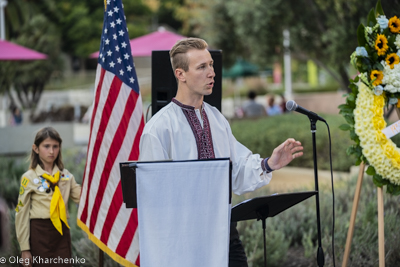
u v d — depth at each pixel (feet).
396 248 17.94
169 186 10.27
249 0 43.27
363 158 13.97
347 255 14.69
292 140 11.28
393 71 13.53
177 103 11.45
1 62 65.98
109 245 14.35
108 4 14.71
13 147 50.57
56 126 51.96
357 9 32.81
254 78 132.46
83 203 14.97
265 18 41.81
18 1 82.64
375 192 22.16
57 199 15.35
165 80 14.05
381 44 13.48
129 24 139.74
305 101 84.69
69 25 123.65
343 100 79.25
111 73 14.49
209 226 10.46
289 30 41.34
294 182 32.68
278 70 136.56
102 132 14.51
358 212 20.86
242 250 12.46
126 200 10.43
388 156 13.52
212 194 10.44
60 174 16.05
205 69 11.19
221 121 12.10
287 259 19.62
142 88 92.89
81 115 80.18
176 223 10.34
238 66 76.48
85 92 105.60
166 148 11.16
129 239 14.25
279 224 21.42
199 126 11.42
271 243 18.99
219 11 53.72
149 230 10.28
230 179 10.57
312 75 131.23
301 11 40.04
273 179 34.40
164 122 11.18
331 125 38.47
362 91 13.83
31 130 51.01
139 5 143.54
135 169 10.21
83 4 128.88
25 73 71.87
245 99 120.47
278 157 11.45
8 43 45.19
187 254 10.39
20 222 15.20
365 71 13.70
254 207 11.51
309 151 38.55
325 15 38.04
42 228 15.28
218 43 54.70
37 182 15.37
